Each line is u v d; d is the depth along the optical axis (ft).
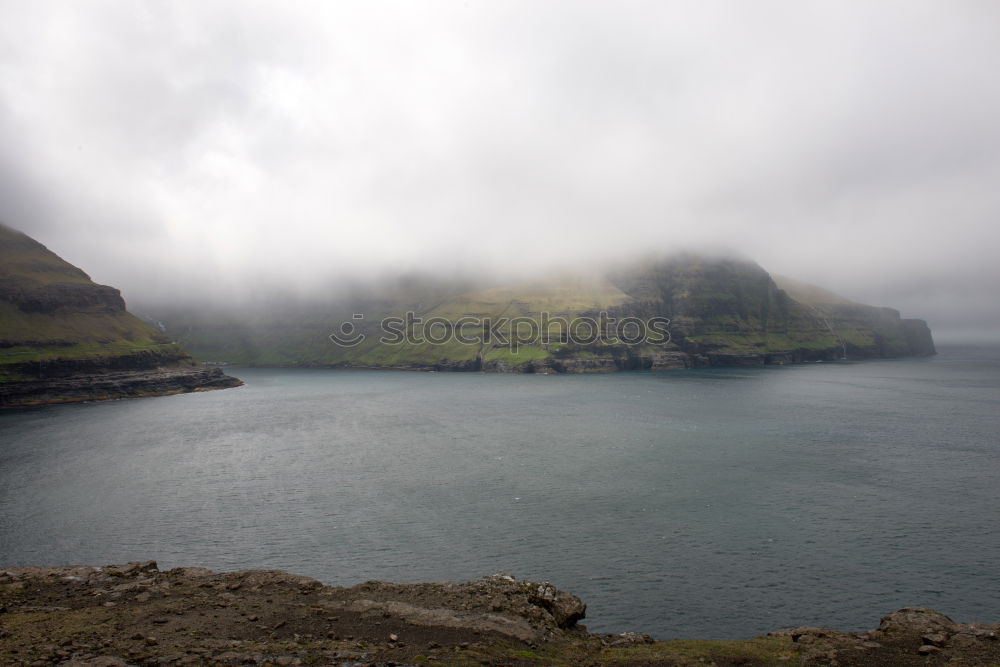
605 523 249.14
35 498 291.99
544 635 89.10
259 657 70.59
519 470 347.56
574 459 376.68
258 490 306.55
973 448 399.24
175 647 73.31
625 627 163.43
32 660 66.74
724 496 286.87
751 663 80.69
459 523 250.57
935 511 261.44
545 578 195.62
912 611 96.63
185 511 269.64
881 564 205.46
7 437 479.41
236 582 104.32
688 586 189.57
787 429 482.28
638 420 546.26
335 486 313.94
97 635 76.95
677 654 83.10
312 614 89.35
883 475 325.01
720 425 508.12
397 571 200.85
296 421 575.79
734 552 216.74
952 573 197.88
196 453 408.87
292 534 238.07
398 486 312.71
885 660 80.18
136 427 536.01
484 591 103.55
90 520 256.93
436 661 72.43
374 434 488.85
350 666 69.41
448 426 531.09
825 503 273.95
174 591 99.30
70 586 100.83
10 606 90.58
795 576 196.65
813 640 88.53
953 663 77.66
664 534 235.40
